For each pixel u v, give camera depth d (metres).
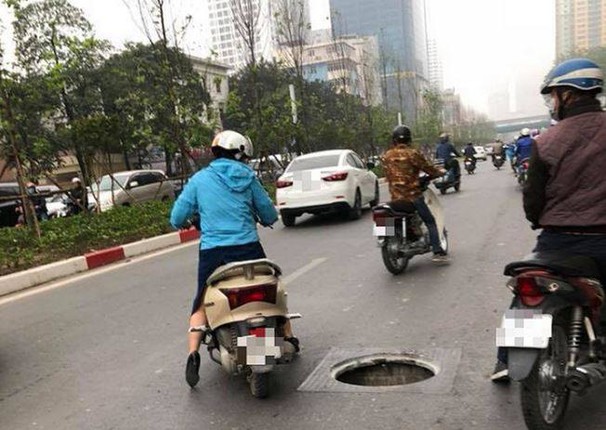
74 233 11.07
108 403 4.11
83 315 6.59
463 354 4.39
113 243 11.21
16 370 4.98
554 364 3.13
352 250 9.13
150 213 13.66
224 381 4.32
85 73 29.78
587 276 3.05
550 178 3.17
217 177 4.22
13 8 12.30
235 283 3.90
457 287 6.29
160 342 5.34
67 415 3.98
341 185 12.55
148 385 4.36
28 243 10.70
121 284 8.15
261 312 3.88
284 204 12.70
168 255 10.38
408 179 7.05
